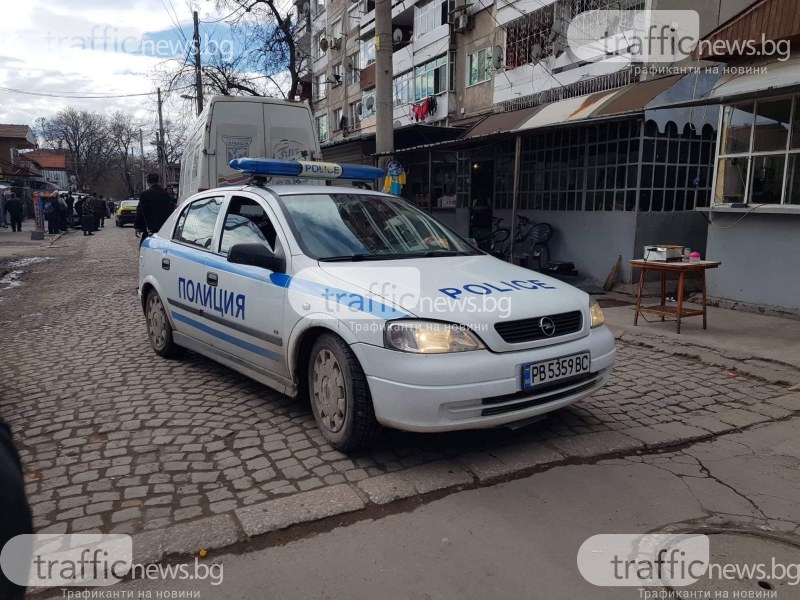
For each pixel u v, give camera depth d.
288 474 3.17
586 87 12.85
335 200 4.34
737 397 4.48
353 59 29.64
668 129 9.55
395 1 21.83
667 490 3.04
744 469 3.29
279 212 4.04
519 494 2.99
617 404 4.32
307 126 9.62
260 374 4.03
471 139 9.79
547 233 11.32
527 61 14.95
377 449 3.49
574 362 3.33
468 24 17.30
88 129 60.59
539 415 3.31
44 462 3.33
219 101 8.97
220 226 4.59
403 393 2.99
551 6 13.80
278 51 18.83
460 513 2.81
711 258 8.05
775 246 7.23
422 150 11.66
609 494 2.99
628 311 7.86
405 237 4.24
